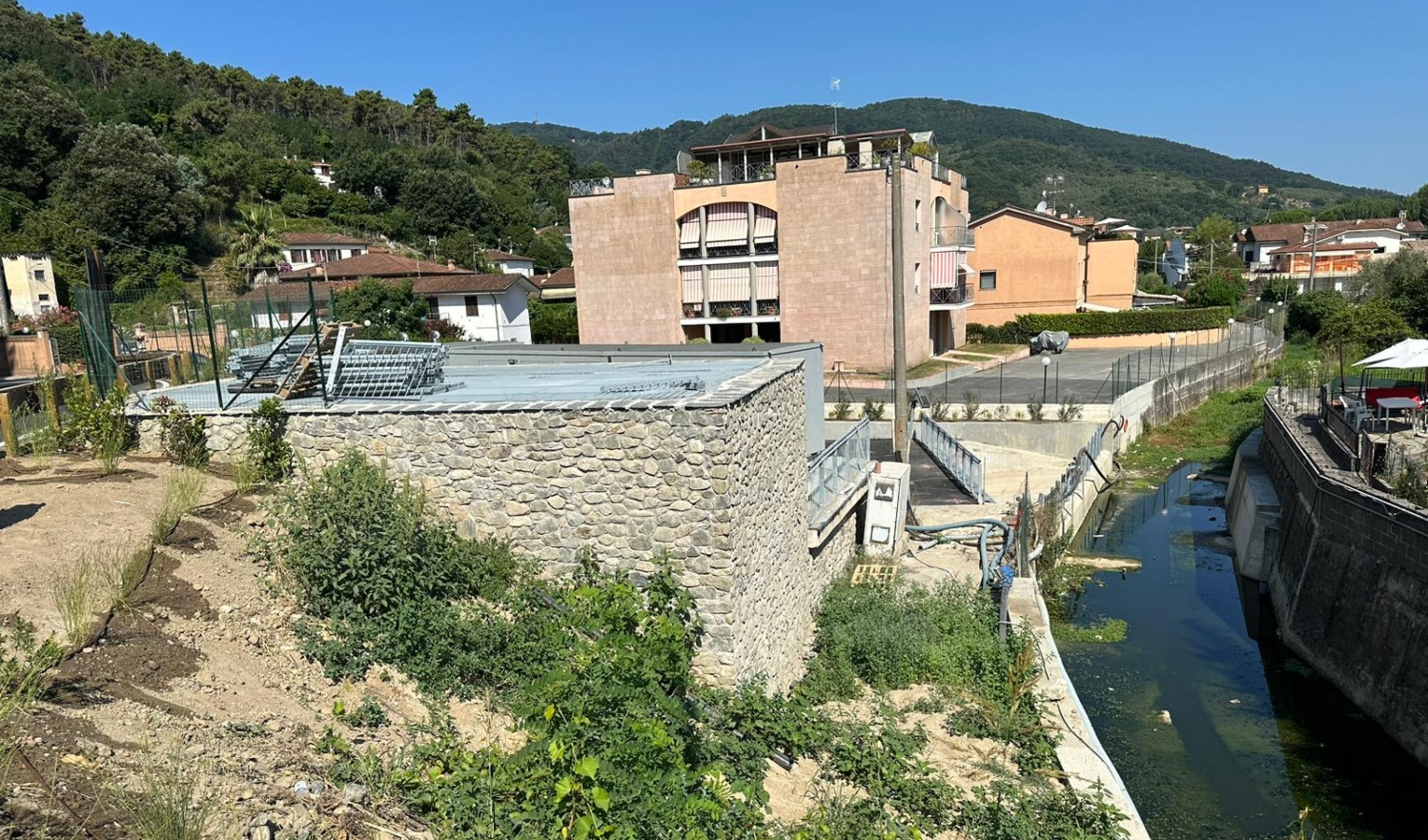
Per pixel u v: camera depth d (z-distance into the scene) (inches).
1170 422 1344.7
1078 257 2036.2
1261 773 461.7
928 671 474.3
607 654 238.1
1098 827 336.2
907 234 1512.1
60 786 178.1
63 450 442.9
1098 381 1397.6
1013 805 342.6
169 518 339.9
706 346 607.8
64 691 218.4
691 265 1610.5
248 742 225.8
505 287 1920.5
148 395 499.8
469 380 519.8
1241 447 1083.9
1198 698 546.3
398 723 271.4
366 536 330.3
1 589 267.9
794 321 1557.6
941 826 326.3
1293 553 679.7
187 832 170.1
